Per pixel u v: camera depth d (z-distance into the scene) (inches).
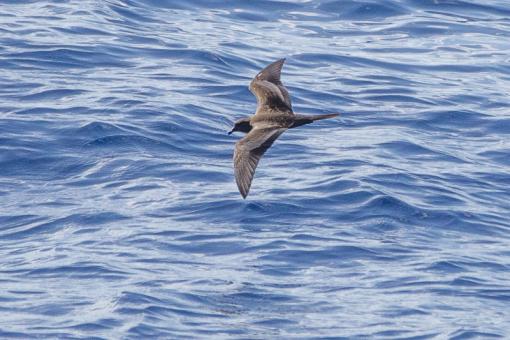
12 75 2561.5
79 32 2886.3
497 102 2667.3
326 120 2479.1
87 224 1877.5
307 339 1491.1
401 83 2763.3
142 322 1503.4
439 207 2004.2
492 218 1987.0
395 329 1526.8
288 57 2883.9
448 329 1531.7
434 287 1673.2
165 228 1857.8
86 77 2593.5
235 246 1792.6
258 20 3184.1
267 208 1941.4
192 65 2738.7
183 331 1489.9
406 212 1962.4
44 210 1937.7
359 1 3319.4
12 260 1738.4
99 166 2128.4
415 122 2508.6
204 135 2306.8
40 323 1499.8
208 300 1593.3
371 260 1766.7
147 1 3218.5
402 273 1723.7
